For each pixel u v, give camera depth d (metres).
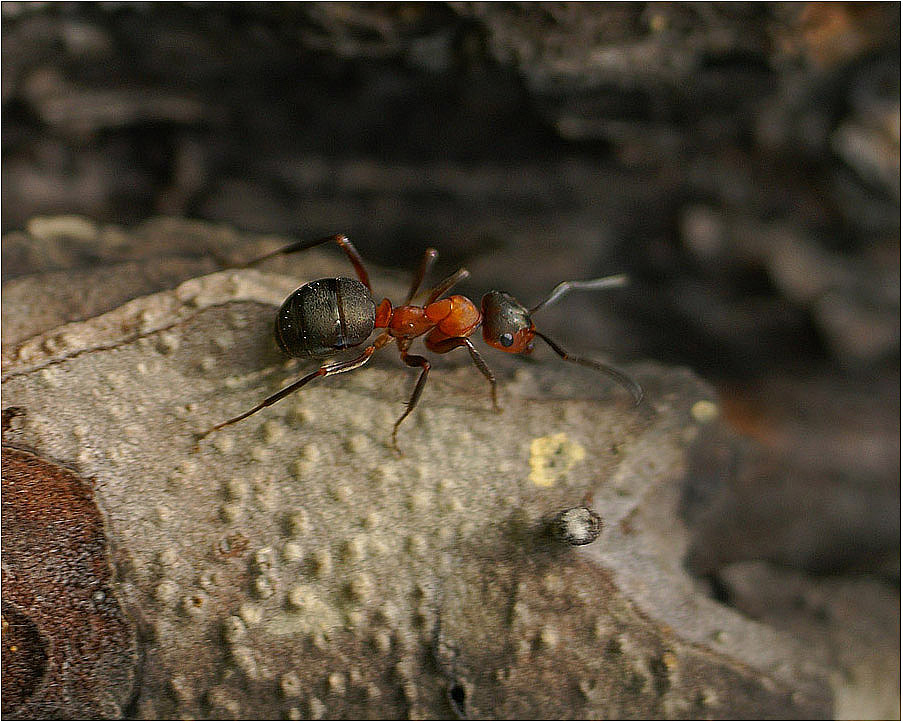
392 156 0.08
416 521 0.07
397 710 0.07
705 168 0.08
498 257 0.08
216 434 0.07
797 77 0.08
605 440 0.07
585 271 0.08
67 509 0.07
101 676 0.07
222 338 0.07
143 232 0.08
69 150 0.08
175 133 0.08
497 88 0.08
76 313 0.07
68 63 0.08
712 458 0.07
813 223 0.08
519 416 0.07
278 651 0.07
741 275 0.08
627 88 0.08
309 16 0.07
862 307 0.08
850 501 0.08
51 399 0.07
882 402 0.08
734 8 0.07
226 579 0.07
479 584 0.07
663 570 0.07
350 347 0.07
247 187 0.08
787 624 0.07
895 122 0.08
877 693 0.07
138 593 0.07
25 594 0.07
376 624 0.07
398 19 0.07
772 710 0.07
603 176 0.08
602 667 0.07
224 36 0.08
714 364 0.08
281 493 0.07
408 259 0.08
